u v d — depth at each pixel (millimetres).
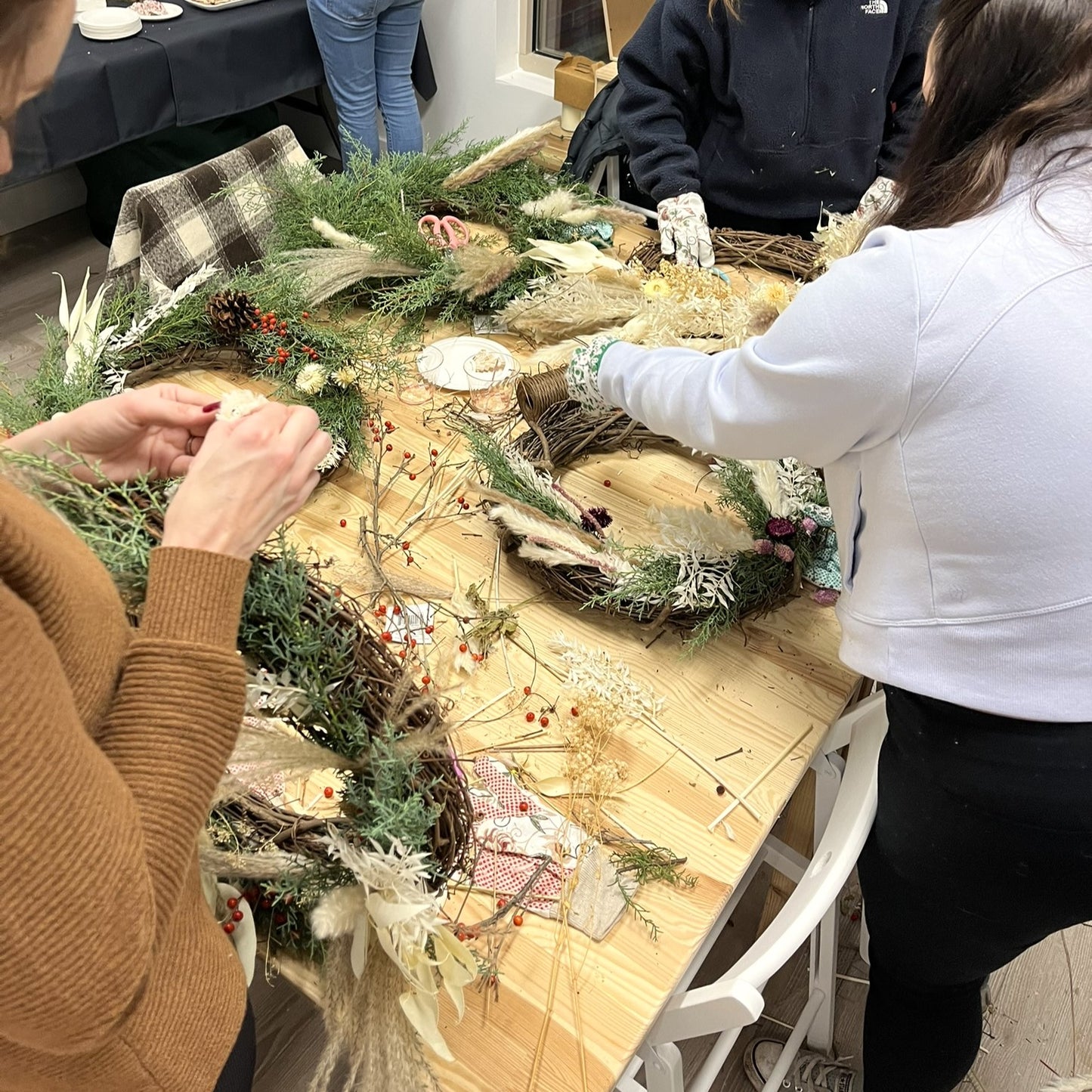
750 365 905
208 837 775
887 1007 1182
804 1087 1469
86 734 483
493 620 1140
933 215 839
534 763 1015
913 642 882
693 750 1044
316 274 1536
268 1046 1413
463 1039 815
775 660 1148
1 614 426
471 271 1555
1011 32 765
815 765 1176
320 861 781
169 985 621
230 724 574
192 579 588
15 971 443
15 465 684
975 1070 1534
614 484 1383
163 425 823
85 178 3205
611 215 1825
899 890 1038
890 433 842
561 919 890
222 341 1481
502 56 3287
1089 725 849
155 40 2598
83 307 1400
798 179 1947
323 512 1292
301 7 2908
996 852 913
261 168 1747
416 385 1516
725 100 1919
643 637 1162
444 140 1924
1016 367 762
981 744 885
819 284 848
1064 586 803
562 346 1403
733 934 1630
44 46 499
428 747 773
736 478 1246
